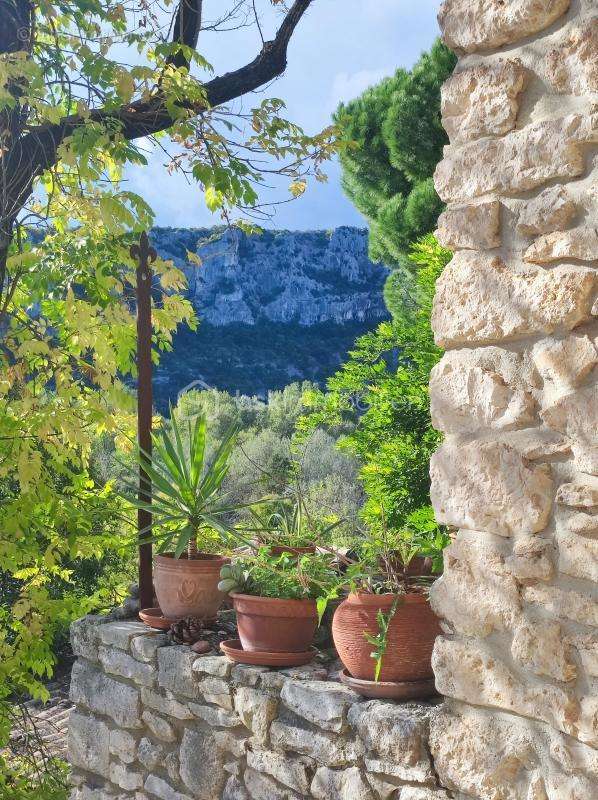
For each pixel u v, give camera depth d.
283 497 3.10
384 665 2.15
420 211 9.20
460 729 1.86
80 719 3.23
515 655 1.72
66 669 8.62
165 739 2.82
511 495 1.73
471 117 1.83
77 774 3.24
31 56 4.26
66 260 4.76
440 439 5.34
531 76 1.71
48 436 4.34
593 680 1.59
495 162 1.77
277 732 2.37
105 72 4.25
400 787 2.02
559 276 1.65
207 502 3.21
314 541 2.89
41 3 4.21
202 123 4.62
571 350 1.63
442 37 1.88
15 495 4.89
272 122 4.71
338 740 2.18
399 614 2.14
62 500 4.39
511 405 1.75
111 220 4.25
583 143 1.61
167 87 4.46
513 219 1.75
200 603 3.01
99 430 4.72
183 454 3.16
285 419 12.38
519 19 1.70
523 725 1.74
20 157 4.47
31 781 4.61
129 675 2.98
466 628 1.84
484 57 1.81
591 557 1.59
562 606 1.65
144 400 3.46
